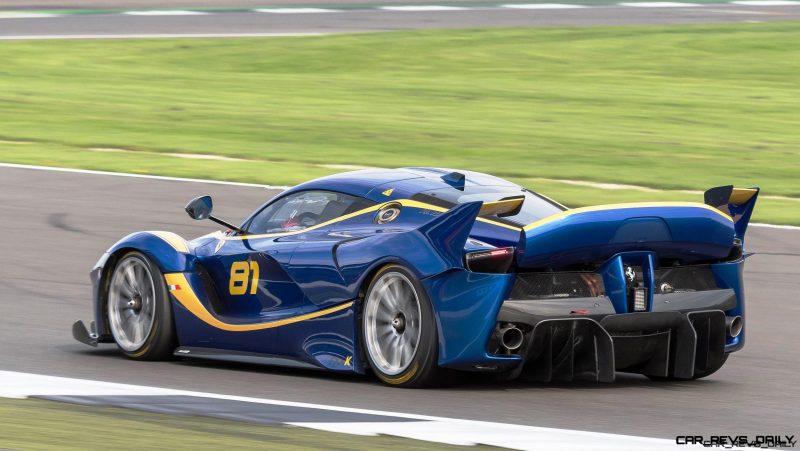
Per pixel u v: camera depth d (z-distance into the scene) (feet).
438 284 82.17
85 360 96.99
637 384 90.89
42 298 127.13
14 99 305.94
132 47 408.87
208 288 96.89
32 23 479.00
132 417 70.44
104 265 100.07
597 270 85.40
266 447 61.46
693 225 86.17
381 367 85.97
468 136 257.75
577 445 65.92
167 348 97.14
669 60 387.75
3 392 79.87
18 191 195.52
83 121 275.59
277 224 96.37
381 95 321.32
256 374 92.17
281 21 488.02
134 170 216.33
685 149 246.06
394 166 220.43
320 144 246.47
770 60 389.80
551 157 233.14
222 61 382.22
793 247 161.17
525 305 82.38
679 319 86.38
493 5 557.33
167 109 293.84
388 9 538.88
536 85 342.64
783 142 257.96
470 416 76.48
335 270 88.12
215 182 204.44
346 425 70.38
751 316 123.13
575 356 85.30
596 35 435.12
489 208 87.92
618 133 265.95
